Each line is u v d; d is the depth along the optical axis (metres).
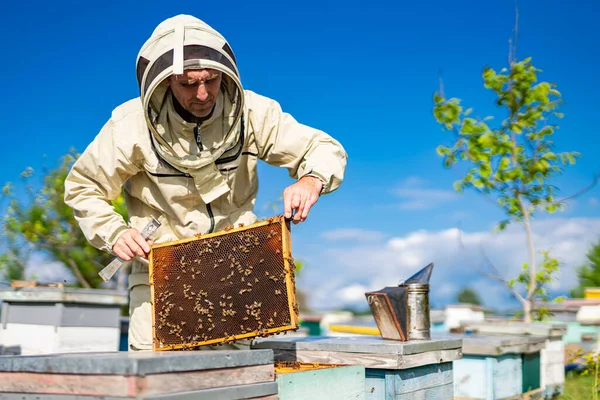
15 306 6.79
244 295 2.65
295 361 3.41
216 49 2.73
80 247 10.40
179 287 2.72
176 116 2.86
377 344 3.15
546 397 6.21
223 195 3.14
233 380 2.14
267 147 3.19
